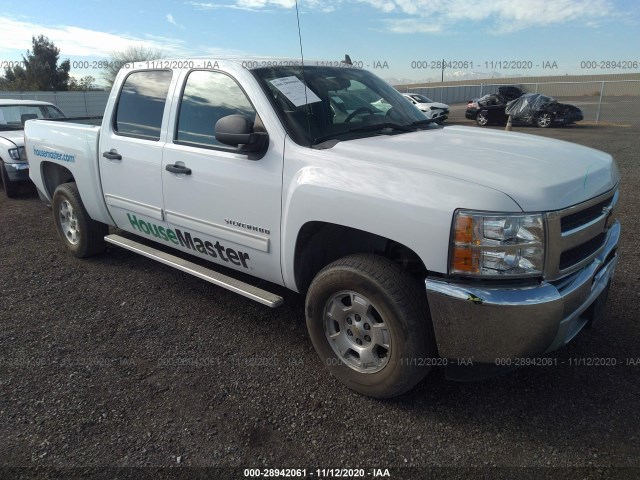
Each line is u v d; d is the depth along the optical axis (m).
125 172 4.08
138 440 2.56
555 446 2.48
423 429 2.62
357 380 2.84
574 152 3.04
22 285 4.49
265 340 3.53
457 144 3.03
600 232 2.76
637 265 4.64
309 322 3.02
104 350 3.41
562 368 3.10
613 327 3.55
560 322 2.42
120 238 4.57
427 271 2.62
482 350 2.39
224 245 3.47
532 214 2.29
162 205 3.83
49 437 2.58
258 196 3.11
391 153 2.77
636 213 6.42
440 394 2.90
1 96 25.03
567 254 2.52
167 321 3.81
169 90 3.76
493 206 2.28
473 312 2.33
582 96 32.84
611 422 2.63
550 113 20.59
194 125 3.56
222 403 2.85
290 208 2.91
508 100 23.70
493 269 2.30
